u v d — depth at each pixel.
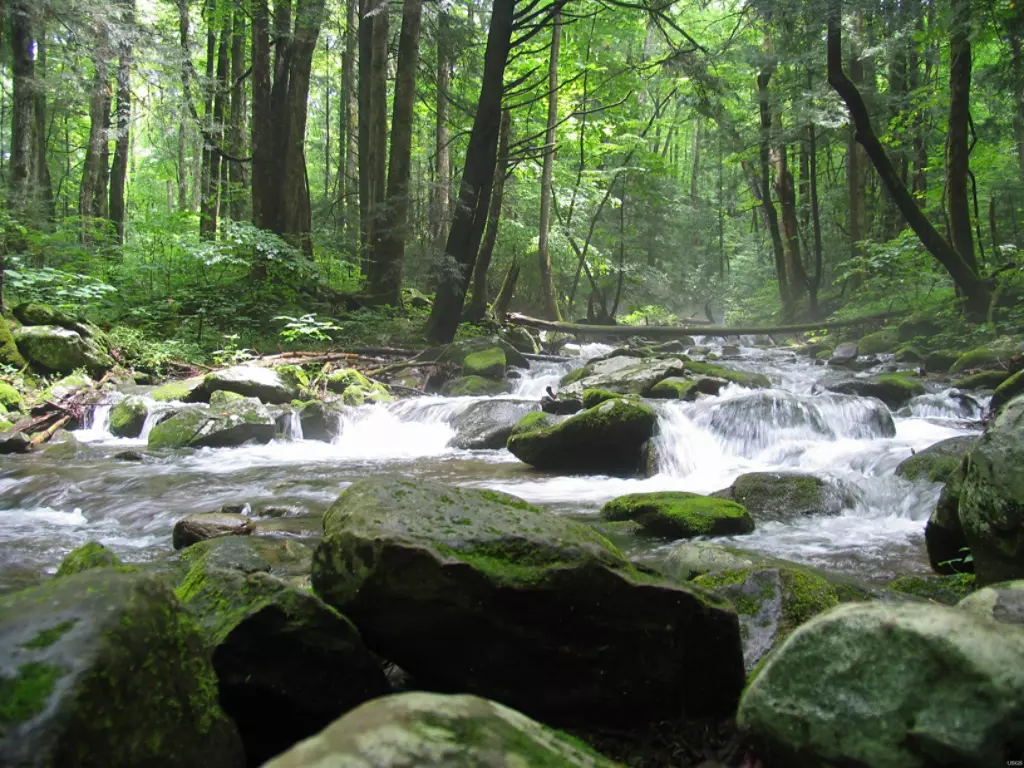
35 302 12.19
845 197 28.59
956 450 6.90
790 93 22.22
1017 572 3.43
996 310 14.82
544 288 22.16
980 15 13.84
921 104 19.50
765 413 9.38
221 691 2.33
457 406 10.85
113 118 20.81
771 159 26.05
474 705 1.52
